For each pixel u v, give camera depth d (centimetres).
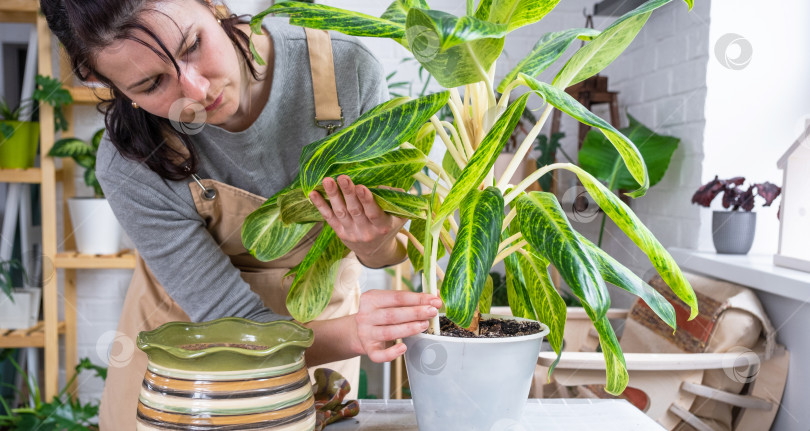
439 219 68
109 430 125
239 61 99
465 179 65
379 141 65
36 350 265
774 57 220
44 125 247
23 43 263
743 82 220
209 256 106
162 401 64
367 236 78
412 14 55
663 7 254
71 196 271
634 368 159
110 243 258
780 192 202
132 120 99
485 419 72
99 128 273
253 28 74
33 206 268
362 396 252
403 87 287
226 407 63
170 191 105
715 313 178
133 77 81
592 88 266
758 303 178
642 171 71
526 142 78
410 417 92
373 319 77
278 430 64
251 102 106
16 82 264
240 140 105
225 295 105
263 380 64
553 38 82
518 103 66
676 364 159
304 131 113
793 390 177
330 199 74
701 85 224
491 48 61
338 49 111
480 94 78
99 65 81
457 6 298
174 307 131
